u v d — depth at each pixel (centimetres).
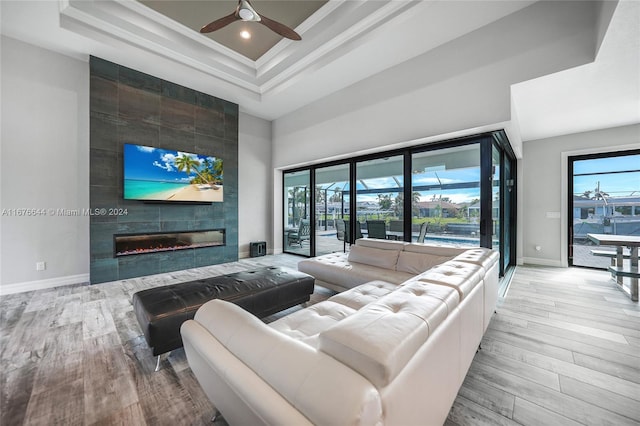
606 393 145
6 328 224
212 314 116
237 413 87
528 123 398
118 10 319
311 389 66
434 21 285
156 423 127
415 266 267
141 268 396
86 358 180
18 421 126
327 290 335
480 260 195
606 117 372
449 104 320
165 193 412
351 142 435
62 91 351
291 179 605
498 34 283
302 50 378
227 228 502
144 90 396
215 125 481
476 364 173
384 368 65
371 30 317
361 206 467
